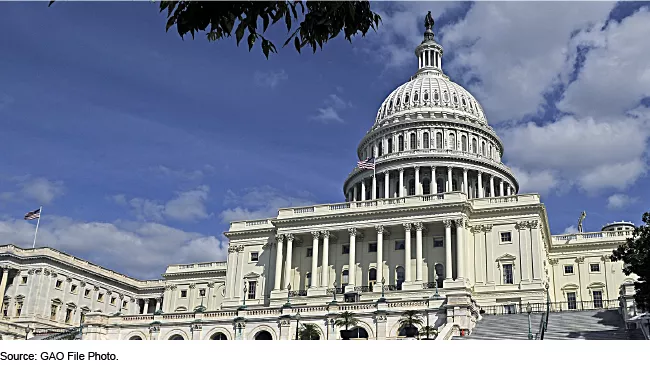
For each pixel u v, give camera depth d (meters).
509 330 54.31
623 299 55.75
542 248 85.38
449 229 82.50
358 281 86.12
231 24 12.41
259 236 93.69
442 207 83.19
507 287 80.62
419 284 80.56
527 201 83.94
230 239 95.00
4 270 97.50
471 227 85.00
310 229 88.12
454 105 123.00
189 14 12.10
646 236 46.09
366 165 105.56
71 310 102.81
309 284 88.31
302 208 90.12
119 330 64.06
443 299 55.81
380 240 84.94
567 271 94.25
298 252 90.56
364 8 13.59
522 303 78.06
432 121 117.56
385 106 128.38
